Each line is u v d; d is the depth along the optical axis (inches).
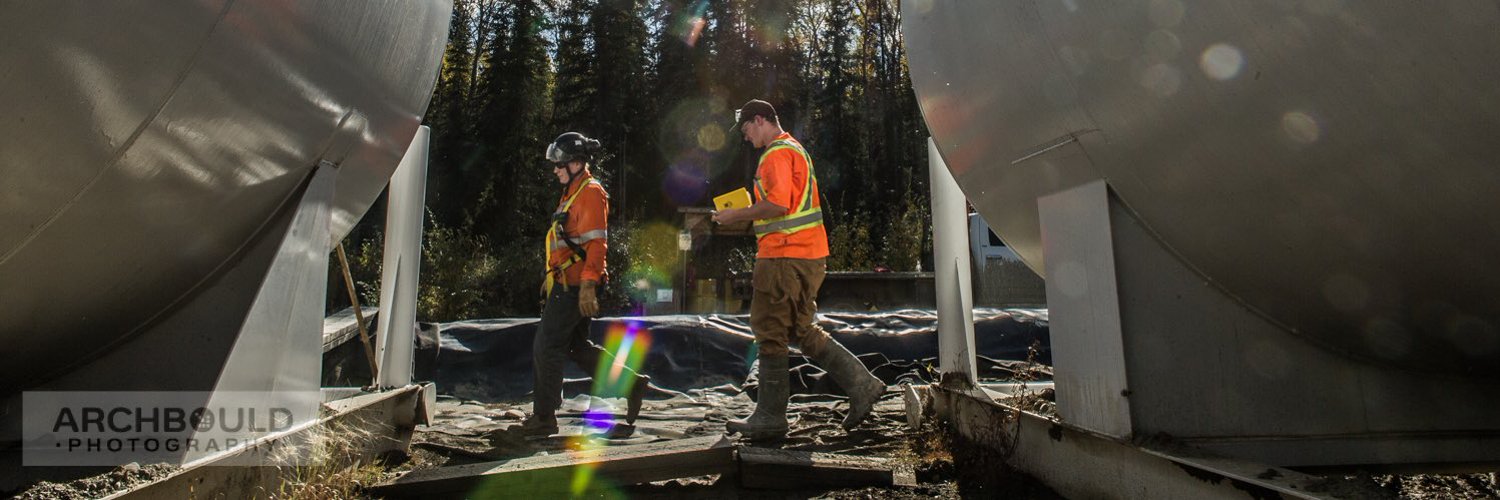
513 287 591.2
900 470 108.4
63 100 49.8
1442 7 45.6
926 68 113.0
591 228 142.9
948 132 111.3
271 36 65.8
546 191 1247.5
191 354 78.3
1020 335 258.5
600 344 234.5
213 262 78.7
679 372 229.1
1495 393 80.0
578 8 1504.7
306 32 71.3
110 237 62.6
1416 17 47.1
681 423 161.2
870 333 245.8
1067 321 87.7
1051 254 91.1
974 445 114.0
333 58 78.8
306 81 75.1
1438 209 55.3
